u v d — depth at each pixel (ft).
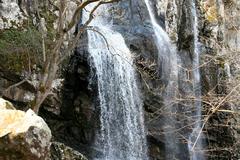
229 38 76.54
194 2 73.87
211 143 68.08
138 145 57.26
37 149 17.85
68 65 52.85
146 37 59.77
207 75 69.00
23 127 17.72
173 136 62.03
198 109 65.26
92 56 54.03
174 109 62.18
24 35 48.70
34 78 48.03
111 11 62.18
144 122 58.59
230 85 54.54
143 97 58.49
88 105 53.67
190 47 70.13
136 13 63.41
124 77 56.44
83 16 57.47
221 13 76.64
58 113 51.72
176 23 70.08
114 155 54.60
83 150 52.60
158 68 60.54
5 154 17.44
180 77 65.82
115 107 55.47
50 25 51.67
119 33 59.57
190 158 64.08
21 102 47.42
